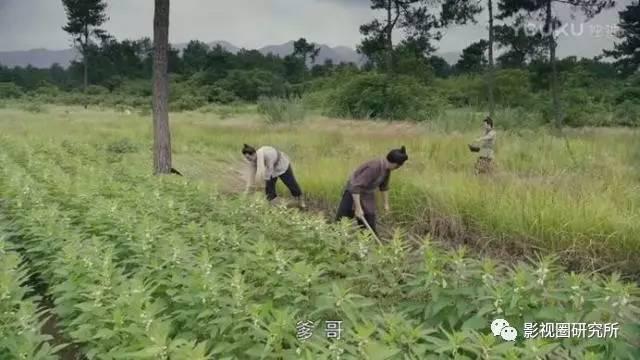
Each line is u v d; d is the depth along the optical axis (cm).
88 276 404
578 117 2947
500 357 276
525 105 3750
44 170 906
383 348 269
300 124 2341
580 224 687
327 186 981
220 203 688
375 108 3112
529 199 758
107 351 331
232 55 8019
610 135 1780
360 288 418
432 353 332
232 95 6269
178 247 440
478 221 768
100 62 8269
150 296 376
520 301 344
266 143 1650
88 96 5984
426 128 1936
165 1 1034
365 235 470
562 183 863
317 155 1382
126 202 677
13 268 435
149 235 490
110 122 2600
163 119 1050
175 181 809
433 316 368
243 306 349
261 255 424
